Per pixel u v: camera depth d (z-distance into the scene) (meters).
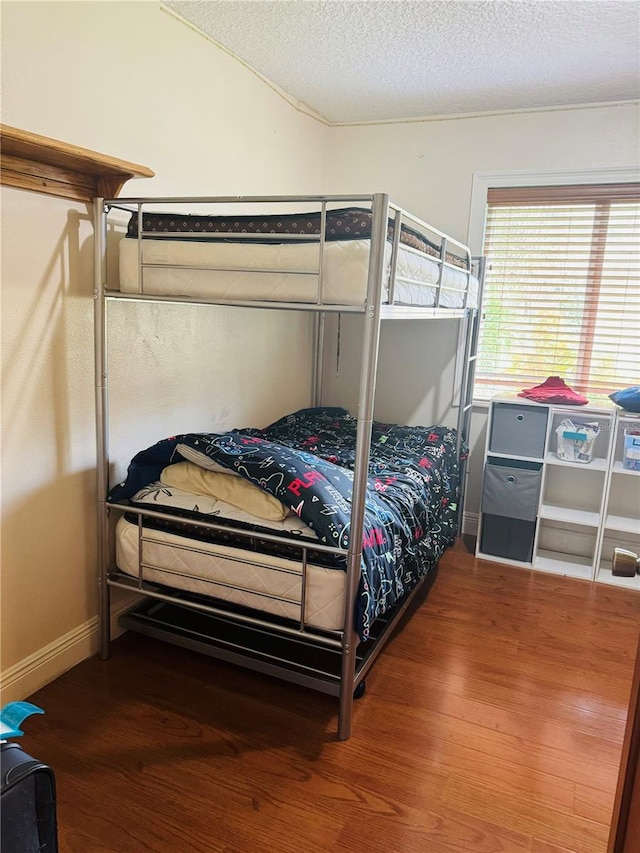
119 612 2.37
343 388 3.91
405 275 1.98
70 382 2.05
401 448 3.09
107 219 2.12
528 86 2.93
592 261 3.30
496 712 2.04
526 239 3.41
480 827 1.58
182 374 2.64
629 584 3.04
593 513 3.27
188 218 1.92
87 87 1.98
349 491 2.08
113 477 2.30
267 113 3.00
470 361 3.46
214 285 1.90
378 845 1.52
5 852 0.85
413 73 2.83
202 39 2.48
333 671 2.18
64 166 1.87
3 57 1.70
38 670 2.04
